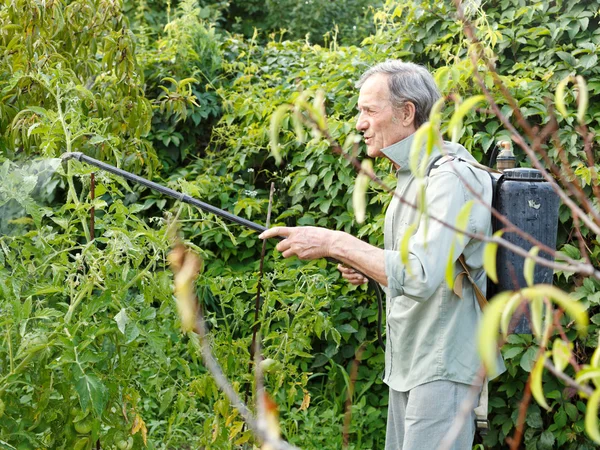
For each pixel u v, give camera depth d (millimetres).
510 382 3676
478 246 2252
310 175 4168
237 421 2645
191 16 5625
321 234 2336
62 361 2072
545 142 3709
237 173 4730
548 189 2242
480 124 3885
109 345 2324
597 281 3531
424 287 2137
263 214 4500
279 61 5305
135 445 2377
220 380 1055
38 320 2332
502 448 3855
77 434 2277
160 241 2346
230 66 5297
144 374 2480
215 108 5070
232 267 4406
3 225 2717
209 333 2734
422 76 2453
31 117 3330
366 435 3887
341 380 4059
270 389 3043
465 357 2283
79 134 2617
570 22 3949
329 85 4363
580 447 3600
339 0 8383
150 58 5219
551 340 3504
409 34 4289
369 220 4020
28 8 3529
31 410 2244
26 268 2379
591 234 3607
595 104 3846
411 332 2375
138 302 2406
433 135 1007
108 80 3885
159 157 4953
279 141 4473
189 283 1032
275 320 4051
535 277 2248
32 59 3535
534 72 3881
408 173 2461
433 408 2287
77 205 2418
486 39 3811
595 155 3682
